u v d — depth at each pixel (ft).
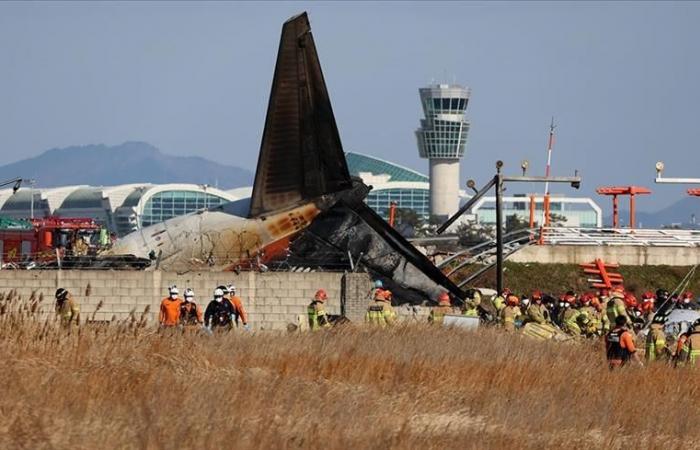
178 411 242.17
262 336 362.74
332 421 250.57
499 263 593.83
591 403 299.99
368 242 601.21
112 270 552.82
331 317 534.37
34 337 296.51
